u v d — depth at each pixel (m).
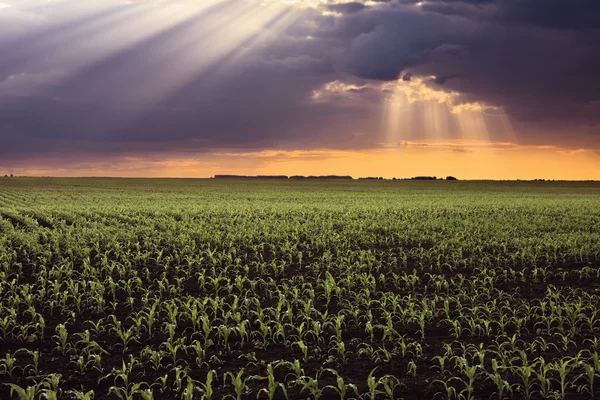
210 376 7.43
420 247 22.12
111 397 7.82
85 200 56.28
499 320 11.48
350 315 11.82
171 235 23.72
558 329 10.80
